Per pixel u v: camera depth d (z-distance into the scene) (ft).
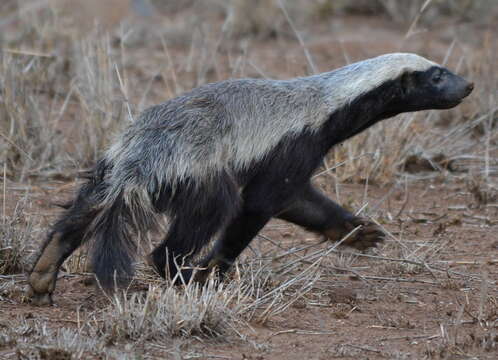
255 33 88.12
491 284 41.63
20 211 44.16
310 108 37.73
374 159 55.57
